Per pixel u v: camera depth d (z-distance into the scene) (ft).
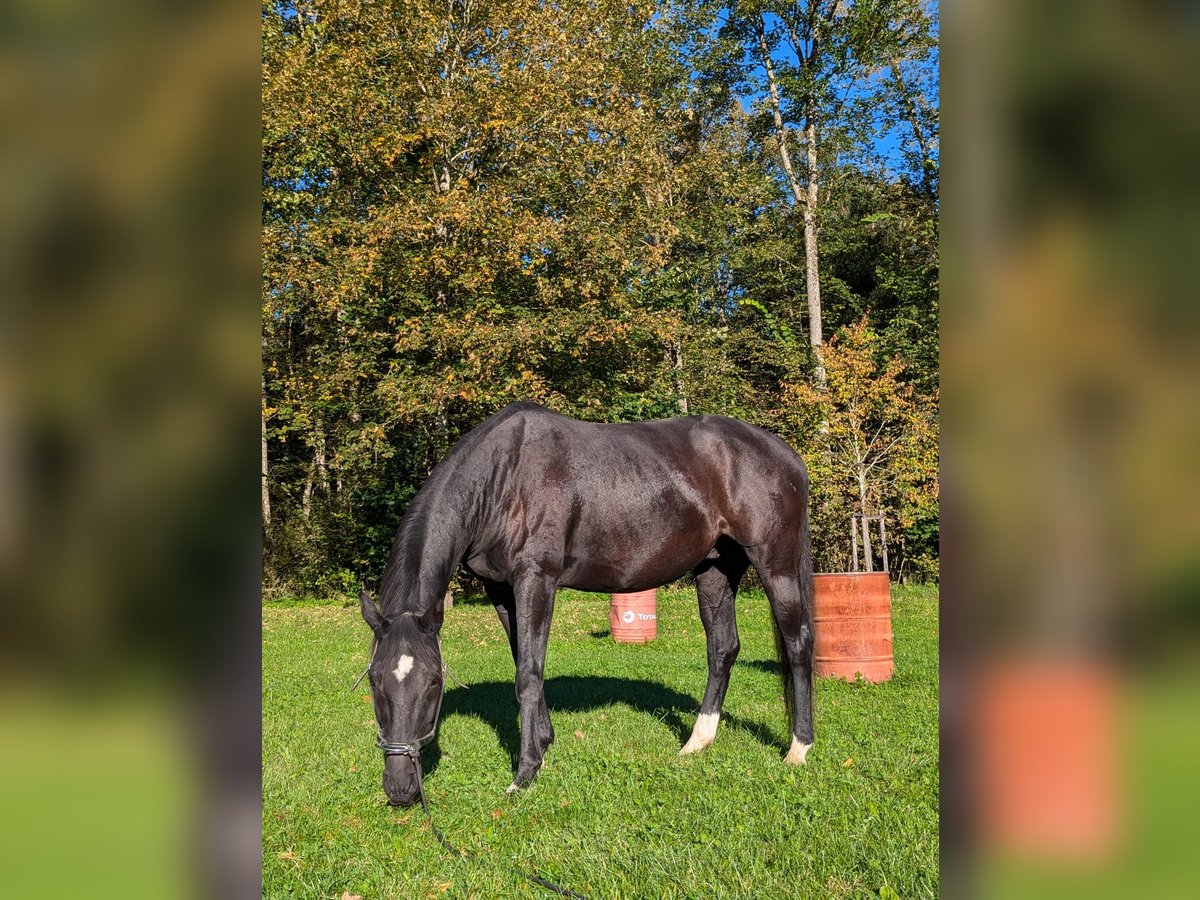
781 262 85.56
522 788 16.11
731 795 14.96
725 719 22.27
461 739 20.44
